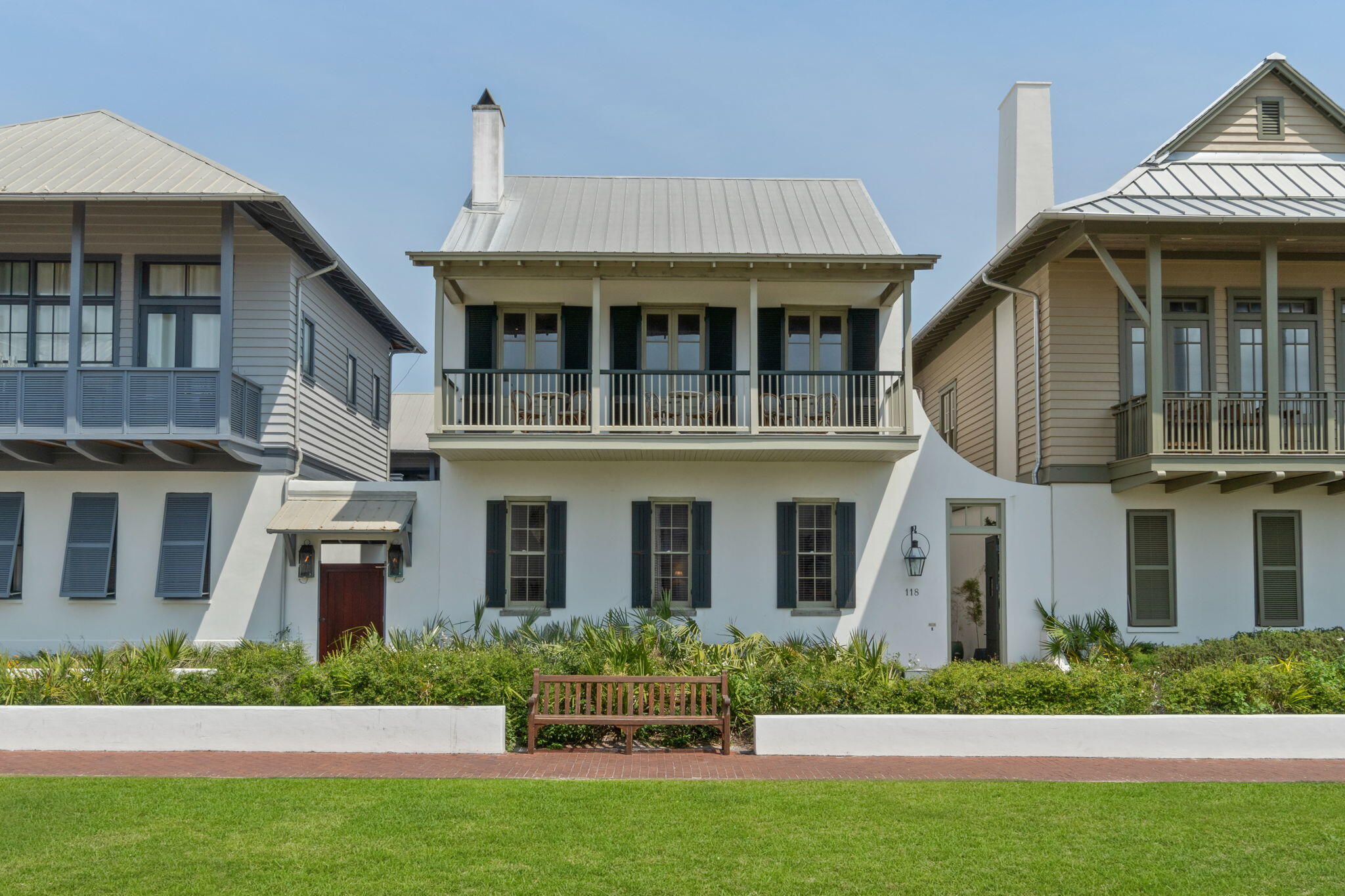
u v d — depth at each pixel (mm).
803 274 14672
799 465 15570
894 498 15570
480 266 14453
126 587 15312
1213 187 16078
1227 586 15578
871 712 10898
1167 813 8203
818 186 18562
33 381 14422
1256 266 15969
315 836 7473
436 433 14375
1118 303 15914
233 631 15242
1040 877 6766
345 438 19547
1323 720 10367
